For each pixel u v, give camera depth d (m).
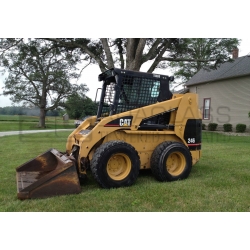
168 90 5.51
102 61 15.00
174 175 5.11
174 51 15.62
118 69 5.08
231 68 19.36
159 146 5.09
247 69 17.31
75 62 16.41
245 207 3.75
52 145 10.79
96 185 4.81
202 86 21.30
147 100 5.35
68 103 28.20
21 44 14.45
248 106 17.17
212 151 8.96
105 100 5.75
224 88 19.03
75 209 3.66
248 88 17.11
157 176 5.02
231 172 5.83
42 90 27.55
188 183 4.88
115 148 4.52
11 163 6.89
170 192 4.34
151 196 4.15
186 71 34.81
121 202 3.90
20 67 25.50
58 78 26.34
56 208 3.66
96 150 4.57
